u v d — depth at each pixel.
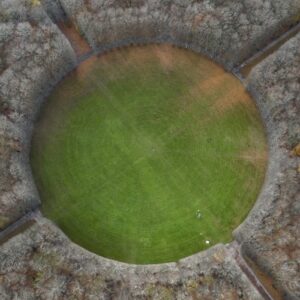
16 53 45.28
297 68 44.88
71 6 47.25
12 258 41.16
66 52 47.25
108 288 41.06
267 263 42.31
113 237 46.09
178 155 48.25
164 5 46.81
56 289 39.91
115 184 47.44
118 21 47.22
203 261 42.88
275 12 46.47
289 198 42.38
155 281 41.59
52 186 47.34
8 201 42.66
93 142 48.47
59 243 42.75
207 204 46.97
